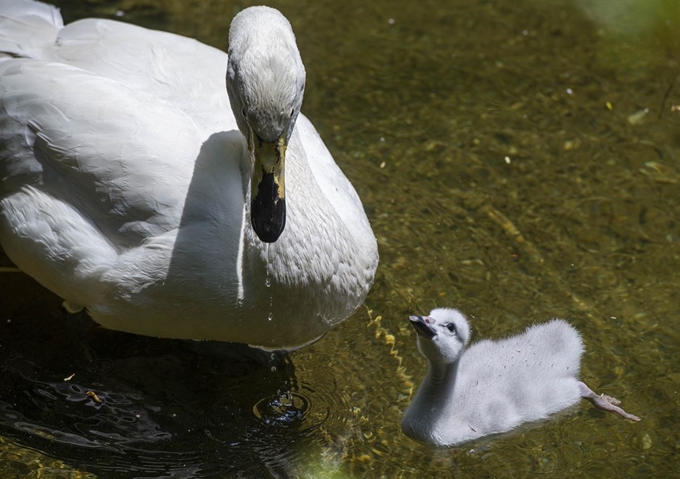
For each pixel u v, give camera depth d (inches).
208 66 266.8
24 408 242.2
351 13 408.2
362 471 232.5
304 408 248.1
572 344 263.0
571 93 372.5
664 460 235.8
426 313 278.1
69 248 236.5
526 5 417.7
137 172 232.2
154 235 231.0
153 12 392.2
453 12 413.1
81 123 237.1
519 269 295.3
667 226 312.5
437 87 373.1
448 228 309.3
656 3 395.9
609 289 289.1
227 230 230.2
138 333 249.3
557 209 319.0
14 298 274.8
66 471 225.3
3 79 249.4
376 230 306.5
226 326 236.4
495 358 264.5
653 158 341.7
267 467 230.8
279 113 200.1
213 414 244.5
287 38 209.2
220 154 240.7
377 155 338.3
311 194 231.5
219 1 404.5
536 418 253.0
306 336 244.8
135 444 234.2
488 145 346.0
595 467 234.8
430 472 233.8
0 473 223.1
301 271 226.1
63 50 265.3
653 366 264.5
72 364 256.2
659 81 379.2
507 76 380.5
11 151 244.2
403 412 249.6
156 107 243.8
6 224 246.8
